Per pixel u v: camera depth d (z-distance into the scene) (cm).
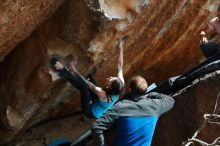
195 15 644
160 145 562
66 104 735
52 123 802
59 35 575
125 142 464
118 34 586
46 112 737
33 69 611
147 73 779
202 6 632
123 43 615
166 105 486
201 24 669
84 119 824
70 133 803
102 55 610
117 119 469
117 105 473
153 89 570
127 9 560
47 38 581
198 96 541
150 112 471
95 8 533
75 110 791
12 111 653
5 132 693
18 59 617
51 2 525
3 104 648
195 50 748
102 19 540
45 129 793
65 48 589
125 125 465
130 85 483
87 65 620
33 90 633
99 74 659
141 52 670
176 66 791
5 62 628
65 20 561
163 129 561
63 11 558
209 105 534
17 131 699
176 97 554
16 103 645
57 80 628
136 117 467
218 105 529
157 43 671
